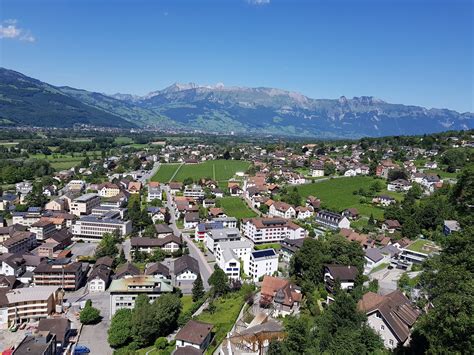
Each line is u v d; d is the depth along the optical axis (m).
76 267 156.62
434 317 62.28
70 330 123.06
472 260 69.31
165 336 118.81
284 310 116.56
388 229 199.50
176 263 171.50
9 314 126.88
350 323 85.44
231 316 119.38
